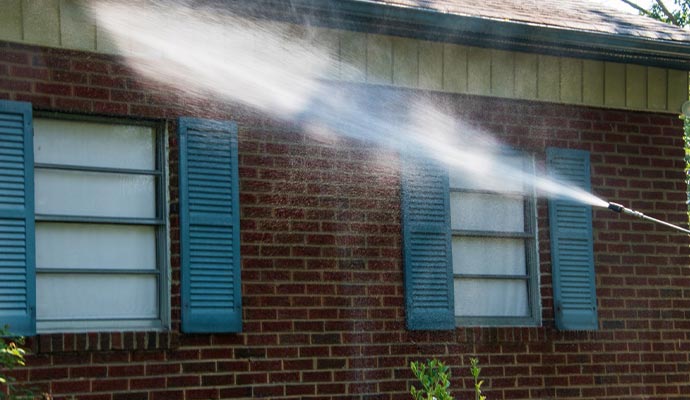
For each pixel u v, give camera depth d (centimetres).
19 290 890
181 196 965
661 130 1233
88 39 937
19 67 908
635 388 1186
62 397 898
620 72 1213
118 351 926
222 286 975
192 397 955
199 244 970
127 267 957
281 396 995
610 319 1180
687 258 1231
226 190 985
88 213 942
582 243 1170
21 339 830
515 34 1102
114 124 958
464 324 1112
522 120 1152
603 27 1152
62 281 928
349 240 1041
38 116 926
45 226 926
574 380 1150
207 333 967
